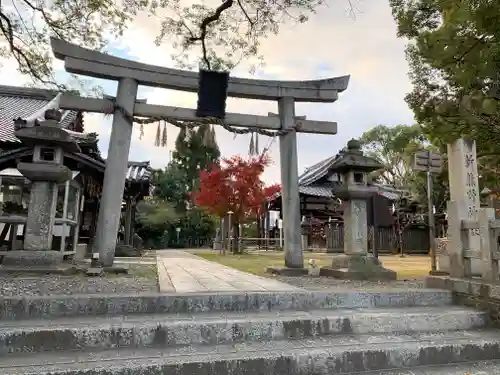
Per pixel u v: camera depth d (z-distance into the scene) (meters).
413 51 5.75
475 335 4.25
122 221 19.00
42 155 7.03
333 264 8.12
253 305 4.53
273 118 8.80
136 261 11.46
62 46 7.62
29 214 6.85
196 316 4.10
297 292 4.74
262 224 31.97
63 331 3.40
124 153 7.82
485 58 3.47
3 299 3.85
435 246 9.05
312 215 27.11
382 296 4.99
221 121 8.48
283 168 8.77
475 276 5.69
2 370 2.81
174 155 36.34
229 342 3.73
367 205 8.55
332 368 3.41
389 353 3.61
